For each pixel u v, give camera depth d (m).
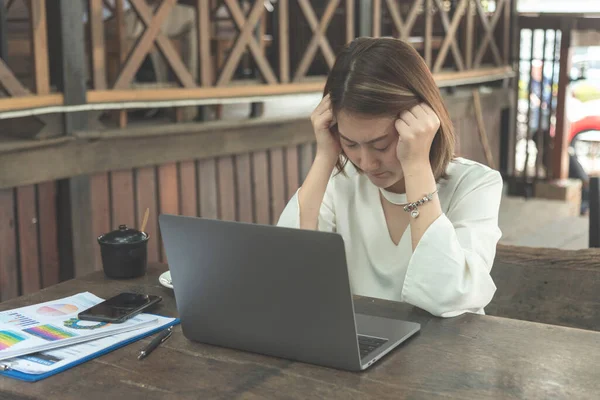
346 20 5.09
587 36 7.37
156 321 1.78
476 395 1.37
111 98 3.73
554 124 7.44
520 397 1.36
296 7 5.50
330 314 1.46
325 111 2.08
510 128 7.53
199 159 4.38
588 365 1.49
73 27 3.52
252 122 4.55
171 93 4.00
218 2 5.30
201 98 4.16
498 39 7.27
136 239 2.18
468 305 1.79
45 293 2.03
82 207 3.74
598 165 8.33
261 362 1.56
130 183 4.02
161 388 1.45
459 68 6.31
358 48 1.86
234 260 1.52
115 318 1.75
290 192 5.05
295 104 5.50
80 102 3.59
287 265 1.46
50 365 1.53
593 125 8.20
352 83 1.82
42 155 3.49
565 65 7.16
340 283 1.42
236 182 4.64
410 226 1.91
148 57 4.95
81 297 1.97
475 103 6.81
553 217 6.72
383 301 1.92
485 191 2.03
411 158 1.82
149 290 2.06
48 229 3.69
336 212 2.24
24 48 4.79
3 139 3.46
